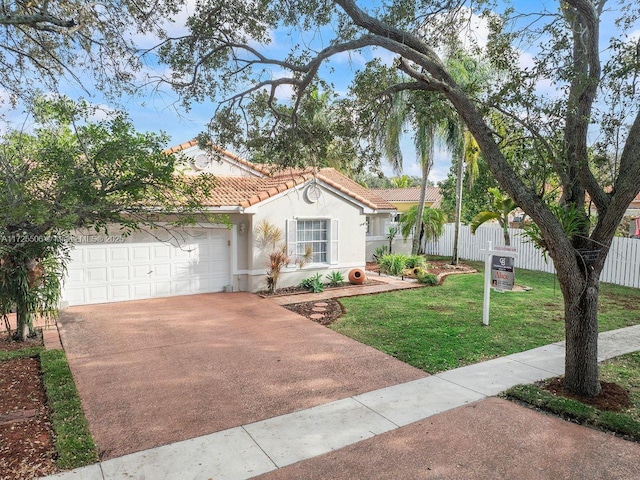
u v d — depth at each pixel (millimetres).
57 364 7359
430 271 18078
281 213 14062
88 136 6309
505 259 10133
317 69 7535
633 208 20688
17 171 6031
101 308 11625
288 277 14344
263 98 8531
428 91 7305
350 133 8336
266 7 7500
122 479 4312
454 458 4672
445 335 9250
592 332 6152
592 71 6215
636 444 4969
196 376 7102
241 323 10320
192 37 7500
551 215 6094
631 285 15008
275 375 7133
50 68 7387
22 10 6133
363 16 6754
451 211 27516
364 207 15766
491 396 6270
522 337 9102
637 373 7062
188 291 13375
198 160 15633
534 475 4367
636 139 5812
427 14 7430
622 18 6727
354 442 5020
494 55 6961
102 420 5590
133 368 7461
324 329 9812
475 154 18000
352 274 15234
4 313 8242
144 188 6570
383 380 6902
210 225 13383
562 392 6305
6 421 5492
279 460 4660
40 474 4387
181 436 5176
